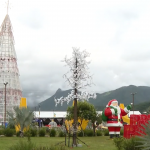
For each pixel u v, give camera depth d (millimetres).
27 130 36062
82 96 23062
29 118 36531
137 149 15906
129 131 29516
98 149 20281
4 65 84938
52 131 37719
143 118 28312
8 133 36188
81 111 41406
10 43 87562
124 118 48938
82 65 23516
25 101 39344
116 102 31734
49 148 13906
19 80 87562
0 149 18234
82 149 20266
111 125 30797
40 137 35688
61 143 24594
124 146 16562
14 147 13648
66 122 24188
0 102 80812
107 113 31016
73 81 23109
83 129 42000
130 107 31672
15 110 37219
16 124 36969
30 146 13555
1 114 79438
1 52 86062
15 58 87750
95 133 42125
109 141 28422
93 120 42031
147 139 9625
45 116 102125
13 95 82875
